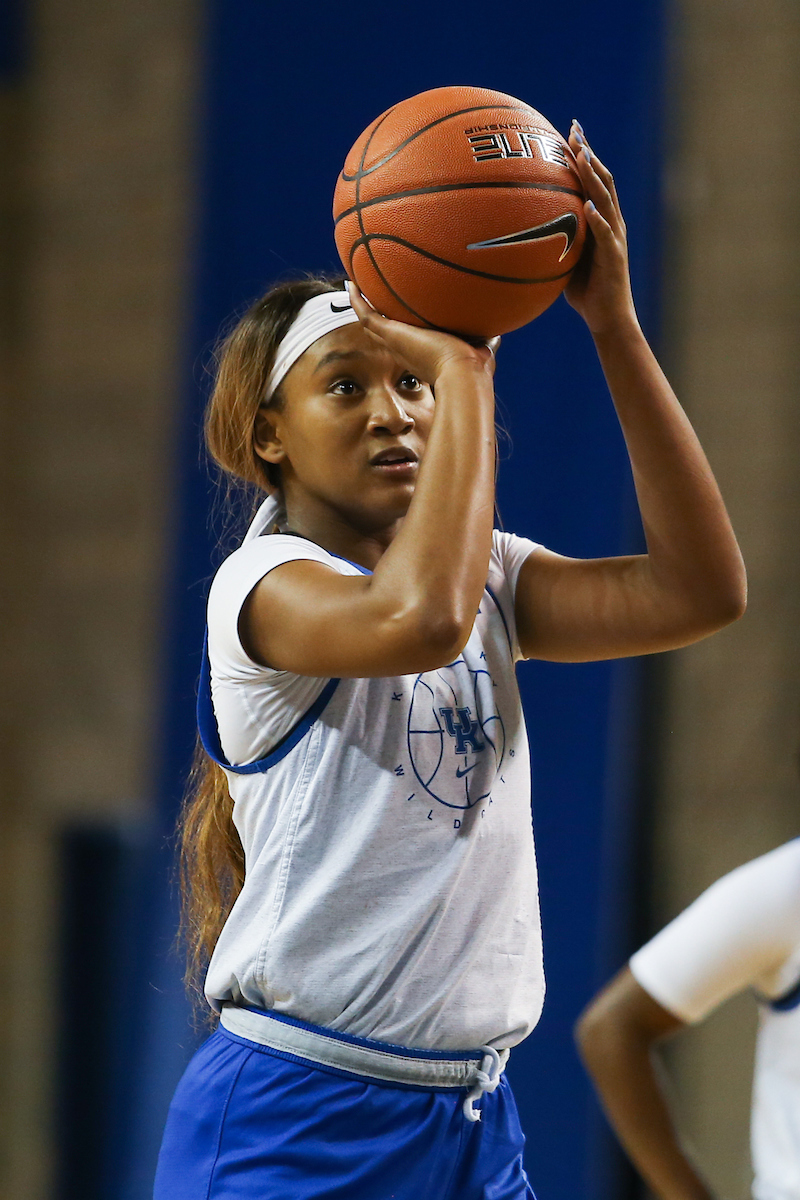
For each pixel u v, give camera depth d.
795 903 6.69
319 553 5.92
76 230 20.80
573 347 14.34
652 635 6.19
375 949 5.62
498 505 14.45
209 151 16.19
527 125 5.61
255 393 6.34
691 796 17.30
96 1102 20.47
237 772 5.99
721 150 17.25
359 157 5.70
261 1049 5.78
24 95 21.22
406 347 5.66
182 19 19.95
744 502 17.19
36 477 21.19
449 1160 5.79
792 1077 6.52
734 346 17.22
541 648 6.55
